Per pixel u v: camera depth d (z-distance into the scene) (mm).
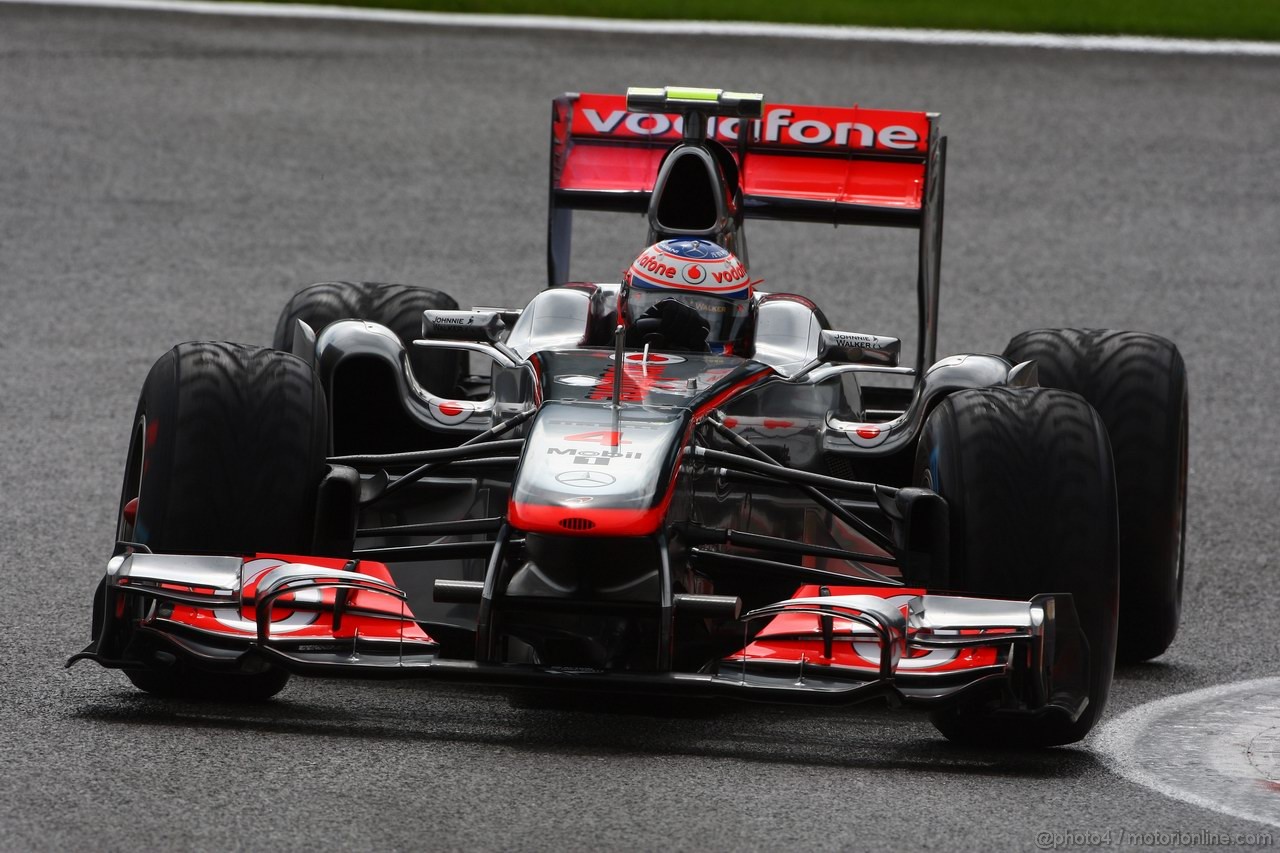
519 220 56250
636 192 29688
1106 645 19125
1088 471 19469
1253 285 52844
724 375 22000
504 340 25156
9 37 77688
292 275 49125
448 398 28766
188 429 19172
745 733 19375
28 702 19078
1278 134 69750
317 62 76000
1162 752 19344
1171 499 23922
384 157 63188
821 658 18188
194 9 84188
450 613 22359
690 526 20531
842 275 51938
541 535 18672
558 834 15125
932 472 19875
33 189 57344
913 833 15609
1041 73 77188
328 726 18578
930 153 27266
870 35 82438
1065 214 59438
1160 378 24391
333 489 19344
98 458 33156
